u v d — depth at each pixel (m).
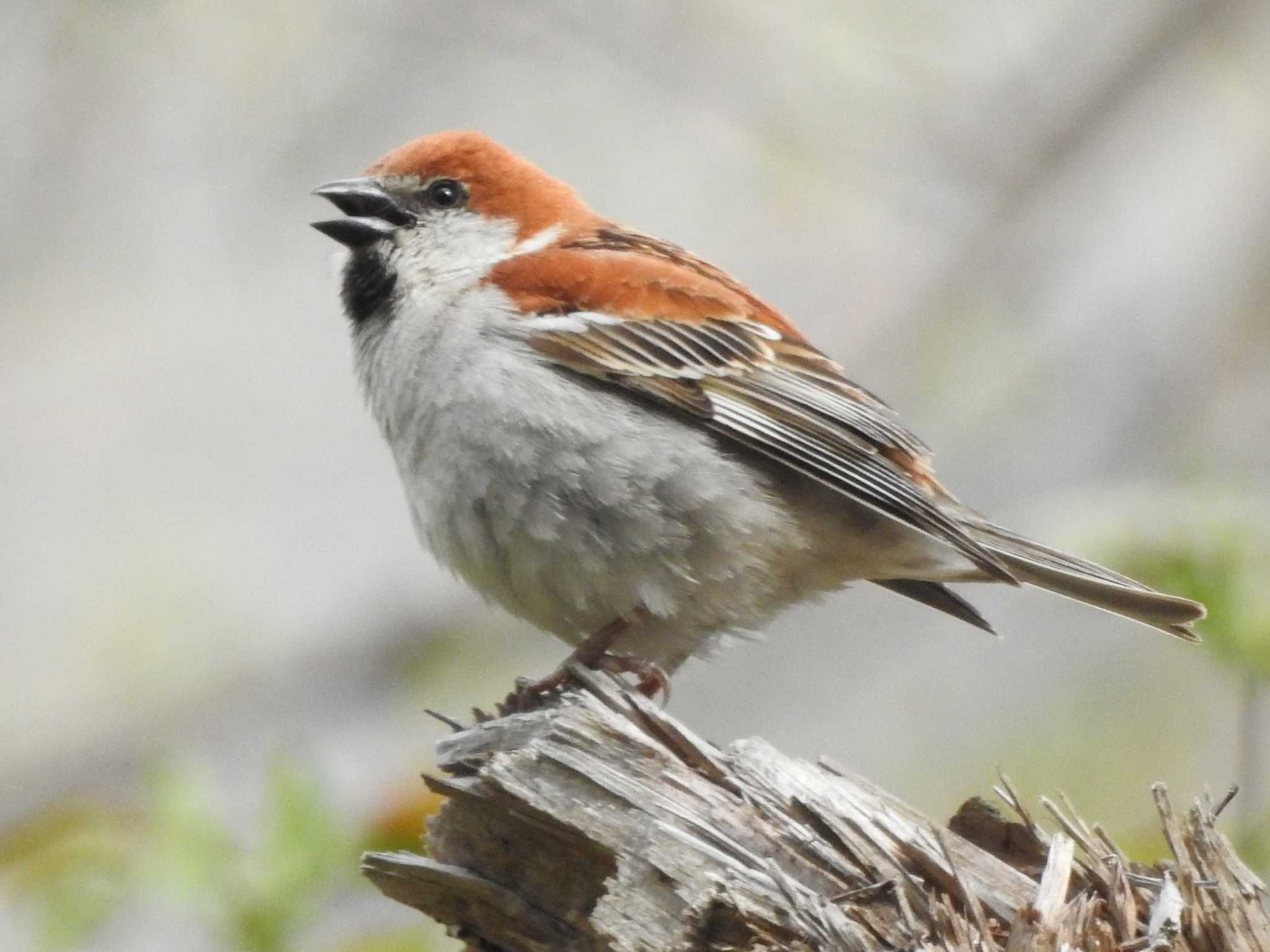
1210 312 13.30
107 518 14.21
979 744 12.24
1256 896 5.65
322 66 13.47
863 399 8.53
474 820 6.21
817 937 5.53
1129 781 11.77
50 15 13.43
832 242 13.90
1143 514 8.16
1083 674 12.41
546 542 7.91
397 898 6.43
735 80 13.54
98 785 12.12
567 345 8.00
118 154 13.80
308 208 13.98
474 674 12.56
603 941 6.06
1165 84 13.73
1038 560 8.12
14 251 14.04
